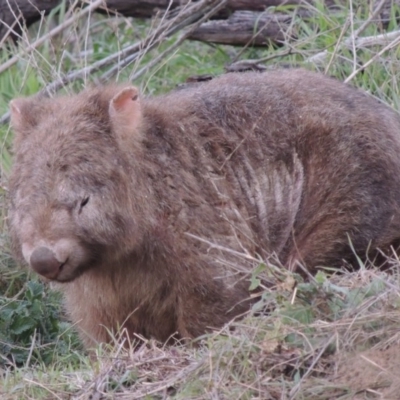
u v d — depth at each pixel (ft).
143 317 34.55
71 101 33.27
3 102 48.88
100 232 31.53
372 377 24.66
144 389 26.84
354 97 37.01
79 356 32.99
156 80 50.06
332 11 50.11
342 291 27.73
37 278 38.88
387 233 35.60
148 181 32.83
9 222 32.86
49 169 31.22
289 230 35.42
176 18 48.78
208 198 33.76
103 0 48.85
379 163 35.65
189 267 33.12
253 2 50.80
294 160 35.50
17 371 31.32
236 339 26.68
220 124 35.09
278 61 48.47
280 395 25.11
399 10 48.57
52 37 50.85
